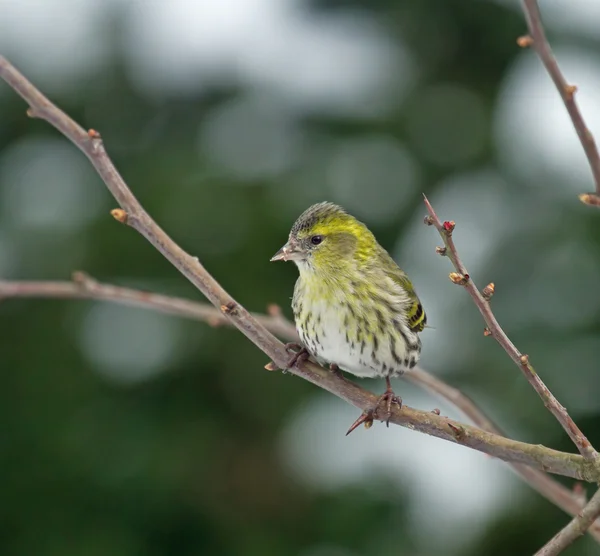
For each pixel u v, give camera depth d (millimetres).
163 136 12930
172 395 11641
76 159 12633
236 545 11414
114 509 11188
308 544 11547
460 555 11484
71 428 11312
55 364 11578
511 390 11664
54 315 11711
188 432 11469
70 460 11188
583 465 5578
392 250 12766
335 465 11984
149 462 11180
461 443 6070
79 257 11883
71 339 11625
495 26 13008
